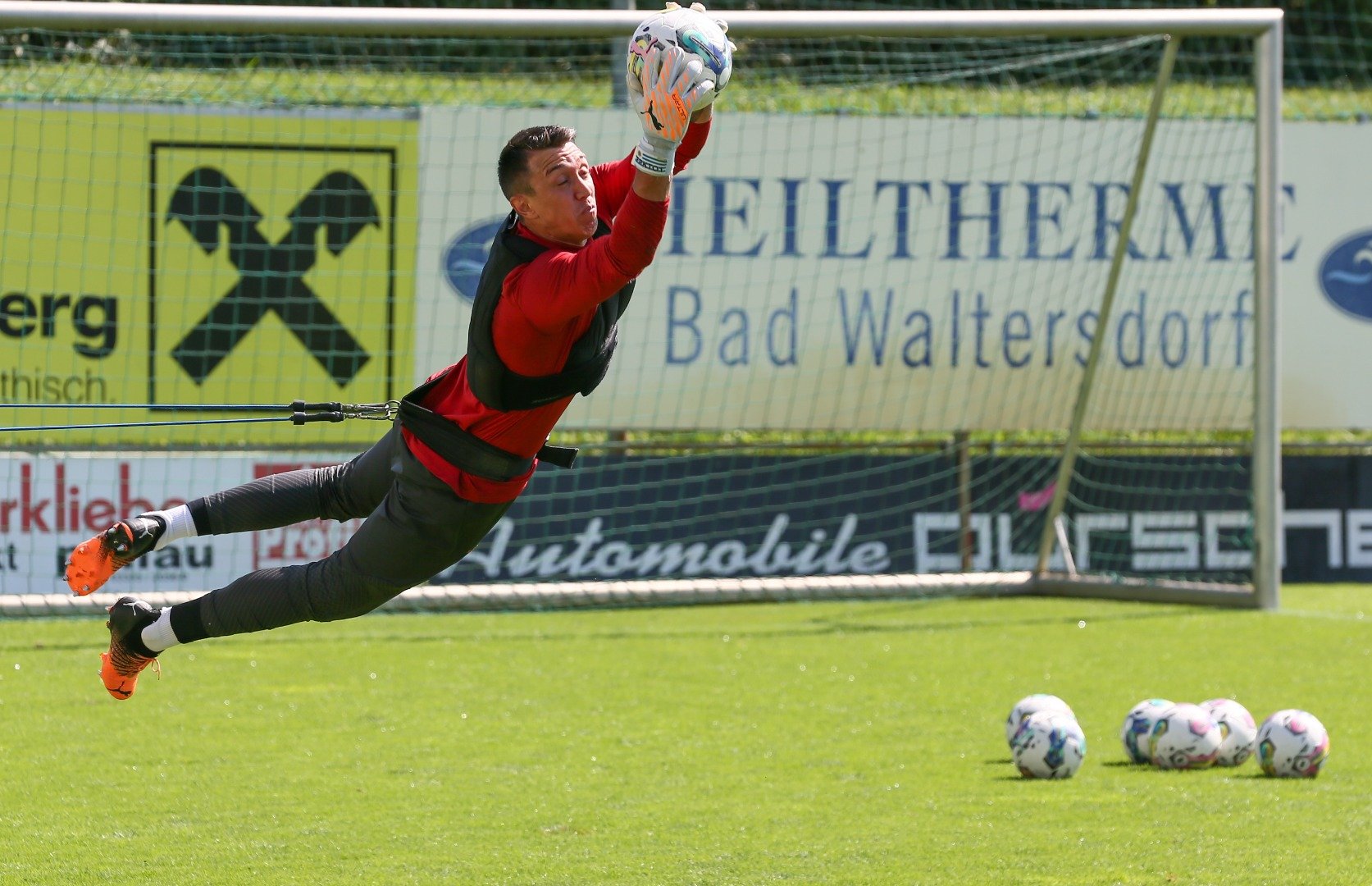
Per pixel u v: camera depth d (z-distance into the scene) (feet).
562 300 42.47
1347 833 59.47
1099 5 197.36
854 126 133.59
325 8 106.52
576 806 64.90
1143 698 90.53
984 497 139.33
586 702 88.84
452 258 129.80
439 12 108.17
